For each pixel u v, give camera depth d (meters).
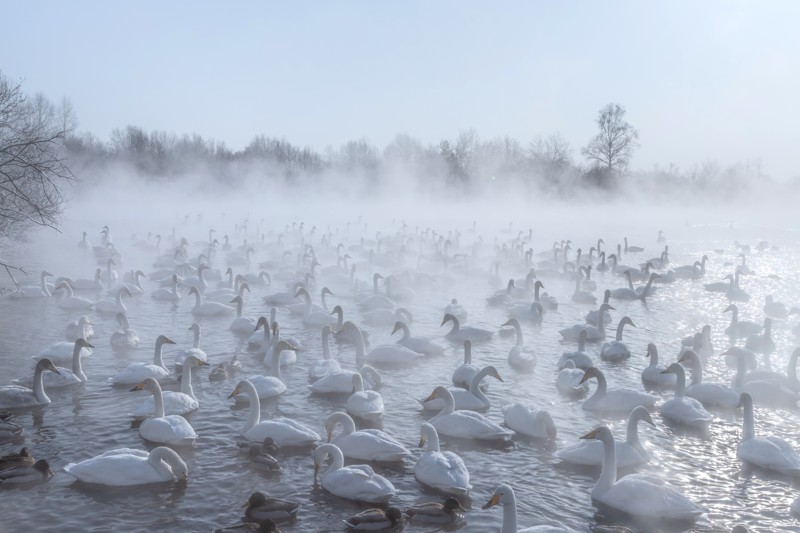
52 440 19.33
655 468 18.44
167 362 26.97
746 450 18.81
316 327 33.84
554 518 15.64
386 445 18.06
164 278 47.22
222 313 36.44
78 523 15.07
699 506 15.56
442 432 20.02
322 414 21.77
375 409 21.05
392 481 17.17
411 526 15.14
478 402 22.16
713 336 33.78
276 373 24.52
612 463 16.48
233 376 25.52
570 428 20.98
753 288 49.31
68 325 30.72
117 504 15.88
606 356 28.91
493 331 33.81
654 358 26.22
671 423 21.53
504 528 14.02
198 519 15.34
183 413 21.39
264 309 38.56
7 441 19.17
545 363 28.38
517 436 20.27
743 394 19.45
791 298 45.19
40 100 75.50
